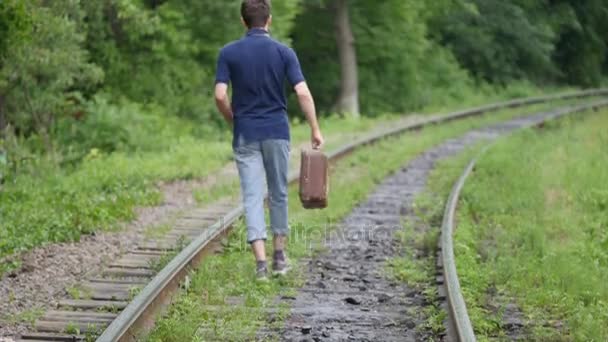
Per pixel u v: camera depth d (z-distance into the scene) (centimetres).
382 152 3769
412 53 6656
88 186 2689
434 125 5369
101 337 1118
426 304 1444
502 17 8256
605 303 1494
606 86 9525
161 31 4581
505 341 1266
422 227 2122
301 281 1559
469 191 2628
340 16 6241
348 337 1249
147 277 1574
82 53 3650
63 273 1611
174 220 2145
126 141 3759
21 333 1242
